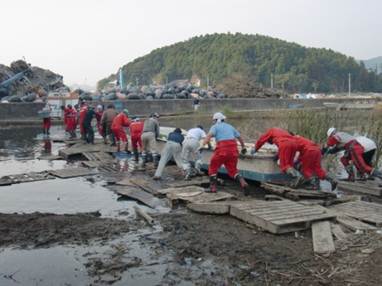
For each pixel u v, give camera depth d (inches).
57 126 1107.9
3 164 531.2
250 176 372.8
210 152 424.2
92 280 197.0
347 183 381.4
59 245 237.9
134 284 192.2
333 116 580.4
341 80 5565.9
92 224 271.4
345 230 251.0
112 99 1395.2
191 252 224.8
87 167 498.9
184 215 293.4
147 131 495.8
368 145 383.6
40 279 198.7
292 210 269.9
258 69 5457.7
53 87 1678.2
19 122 1104.2
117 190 369.7
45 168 501.0
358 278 189.8
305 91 5216.5
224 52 5836.6
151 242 241.1
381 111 644.1
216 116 351.6
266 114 1080.2
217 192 343.9
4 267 211.2
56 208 320.8
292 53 5757.9
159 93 1609.3
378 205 298.7
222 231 255.6
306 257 215.0
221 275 199.0
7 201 341.4
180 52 6574.8
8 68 1673.2
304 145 335.9
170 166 490.3
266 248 227.5
